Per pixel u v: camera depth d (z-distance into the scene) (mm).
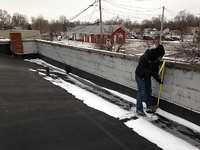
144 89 3844
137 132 3141
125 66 5082
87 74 7223
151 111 4105
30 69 8805
